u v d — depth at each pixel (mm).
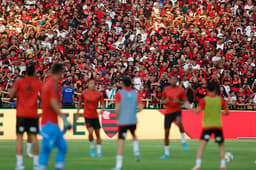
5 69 69062
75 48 78562
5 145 51781
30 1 85188
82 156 40875
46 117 25469
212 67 76938
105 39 81562
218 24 90125
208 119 30047
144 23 87625
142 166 34156
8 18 81438
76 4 86500
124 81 31375
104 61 74438
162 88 68875
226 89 74125
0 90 64625
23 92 32000
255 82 76750
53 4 85875
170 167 33812
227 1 92562
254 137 67250
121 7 89750
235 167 34844
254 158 41438
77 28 83000
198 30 87250
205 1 92188
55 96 25203
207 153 44812
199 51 80375
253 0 92750
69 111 61625
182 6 93312
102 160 37781
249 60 81812
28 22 81312
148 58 76250
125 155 41969
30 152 42125
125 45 81188
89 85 41281
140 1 90938
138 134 63969
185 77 73125
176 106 41375
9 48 73500
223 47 84000
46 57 73625
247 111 67688
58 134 25516
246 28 89688
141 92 69438
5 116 60781
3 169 31719
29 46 74750
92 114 40906
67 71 70000
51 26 81625
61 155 25562
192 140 62281
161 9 90688
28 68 32438
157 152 45344
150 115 64875
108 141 58750
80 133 61719
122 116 30859
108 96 68812
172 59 75875
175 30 86688
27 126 31750
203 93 67250
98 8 86250
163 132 64938
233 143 58469
